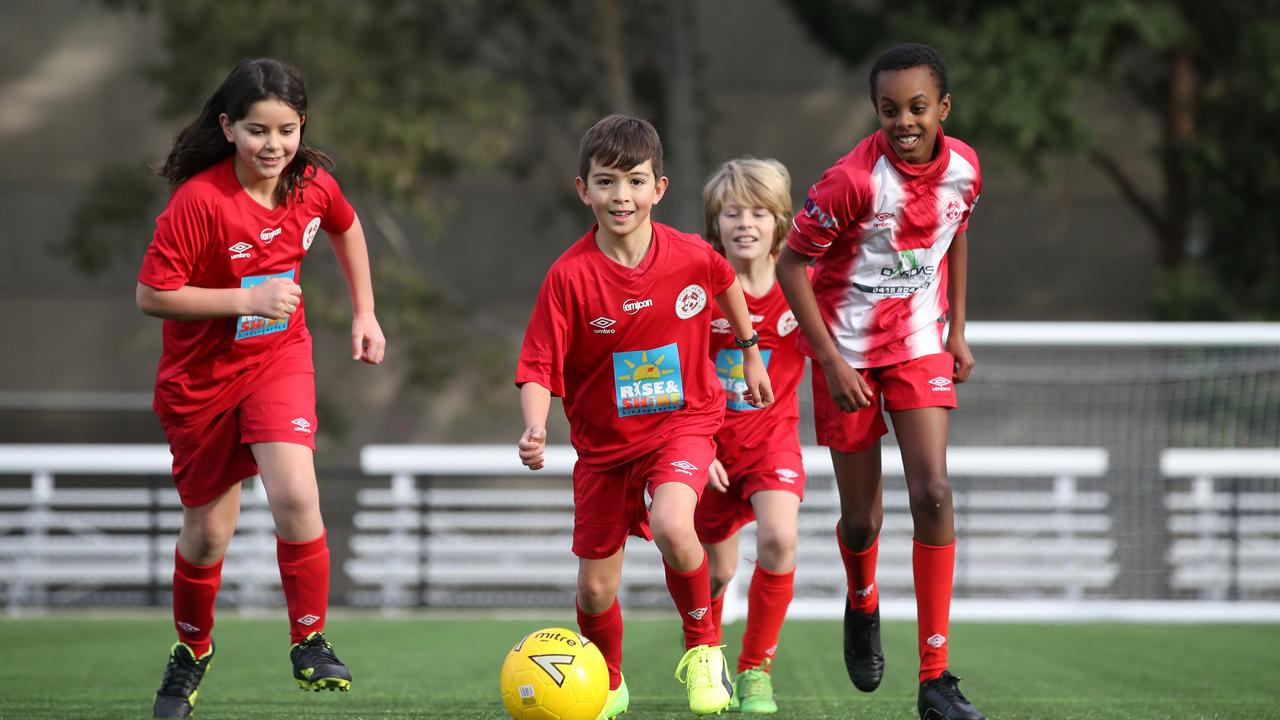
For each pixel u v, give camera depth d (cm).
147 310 901
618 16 4244
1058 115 3350
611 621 982
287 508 927
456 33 4141
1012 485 2978
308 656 939
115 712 1025
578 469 986
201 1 3628
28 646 1719
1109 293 4488
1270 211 3928
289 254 968
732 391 1130
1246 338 2122
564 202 4425
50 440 4509
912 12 3644
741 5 4506
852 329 966
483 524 2759
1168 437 2991
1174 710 1072
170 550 2692
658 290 950
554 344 941
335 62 3644
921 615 916
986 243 4509
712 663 948
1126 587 2567
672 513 909
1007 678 1362
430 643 1812
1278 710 1077
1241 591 2675
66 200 4484
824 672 1427
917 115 905
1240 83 3850
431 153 3903
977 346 3925
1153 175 4425
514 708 876
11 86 4472
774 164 1155
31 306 4512
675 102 4041
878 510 1029
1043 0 3388
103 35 4478
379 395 4475
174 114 3772
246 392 948
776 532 1088
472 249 4531
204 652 1019
